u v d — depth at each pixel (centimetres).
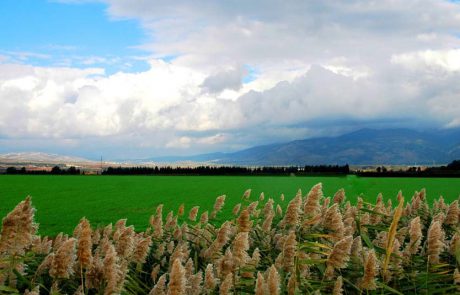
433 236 614
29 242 538
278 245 771
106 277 529
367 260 549
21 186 9119
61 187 8894
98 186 9306
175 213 4041
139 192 7556
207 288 578
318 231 751
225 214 3422
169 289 488
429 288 602
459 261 617
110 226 905
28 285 586
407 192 6397
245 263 620
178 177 14912
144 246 660
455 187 8162
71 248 538
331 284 580
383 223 952
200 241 903
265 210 991
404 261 643
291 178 13712
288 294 548
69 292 603
